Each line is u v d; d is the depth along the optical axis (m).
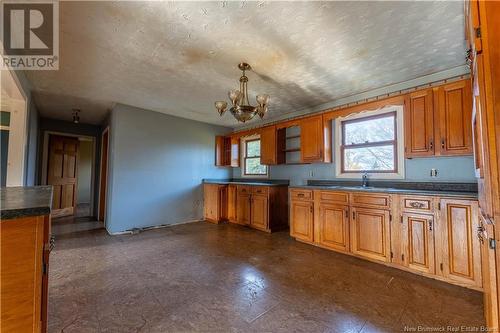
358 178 3.50
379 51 2.35
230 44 2.21
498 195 0.96
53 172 5.20
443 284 2.17
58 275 2.34
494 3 0.97
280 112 4.59
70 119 5.16
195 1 1.66
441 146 2.50
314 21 1.88
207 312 1.72
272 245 3.36
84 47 2.26
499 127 0.95
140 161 4.30
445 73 2.77
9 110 3.23
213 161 5.48
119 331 1.51
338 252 3.05
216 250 3.14
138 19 1.85
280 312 1.73
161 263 2.67
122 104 4.08
